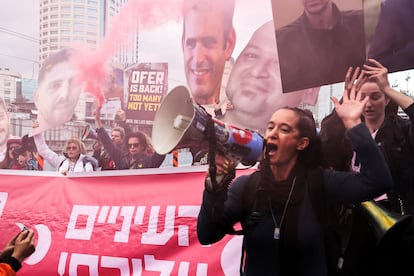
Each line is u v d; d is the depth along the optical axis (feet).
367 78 8.41
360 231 6.63
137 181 10.11
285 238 6.04
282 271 6.03
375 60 8.45
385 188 5.92
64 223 10.58
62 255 10.50
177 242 9.57
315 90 8.98
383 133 8.25
